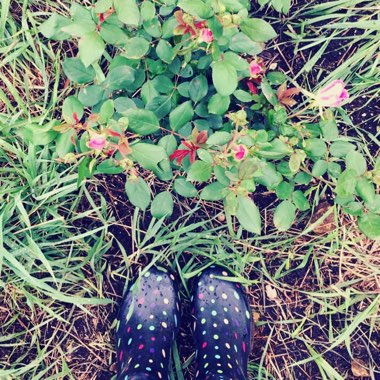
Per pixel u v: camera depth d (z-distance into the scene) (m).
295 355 1.41
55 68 1.34
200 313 1.34
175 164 1.23
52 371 1.38
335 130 1.15
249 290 1.42
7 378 1.35
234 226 1.40
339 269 1.41
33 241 1.26
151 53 1.22
